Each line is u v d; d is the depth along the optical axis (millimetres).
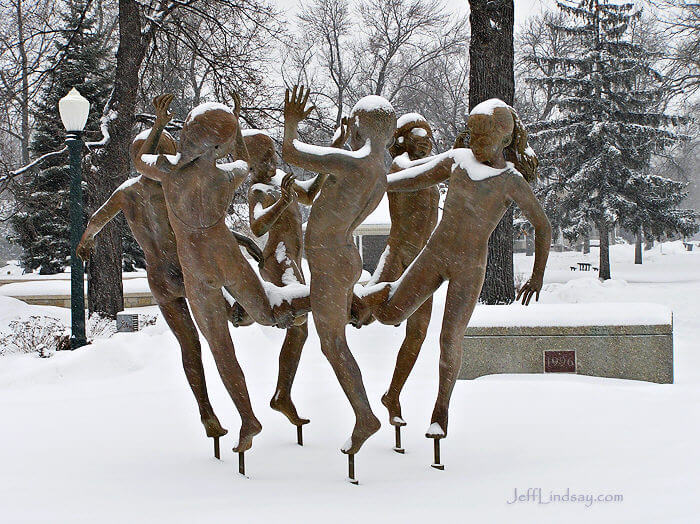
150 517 4352
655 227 36062
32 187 21594
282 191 5691
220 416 7543
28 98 19016
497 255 13906
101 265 19578
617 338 9438
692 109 33000
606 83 35656
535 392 8430
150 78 21031
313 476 5348
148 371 10672
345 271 5207
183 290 5961
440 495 4762
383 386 9062
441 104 45688
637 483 4934
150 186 5840
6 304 20828
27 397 9109
